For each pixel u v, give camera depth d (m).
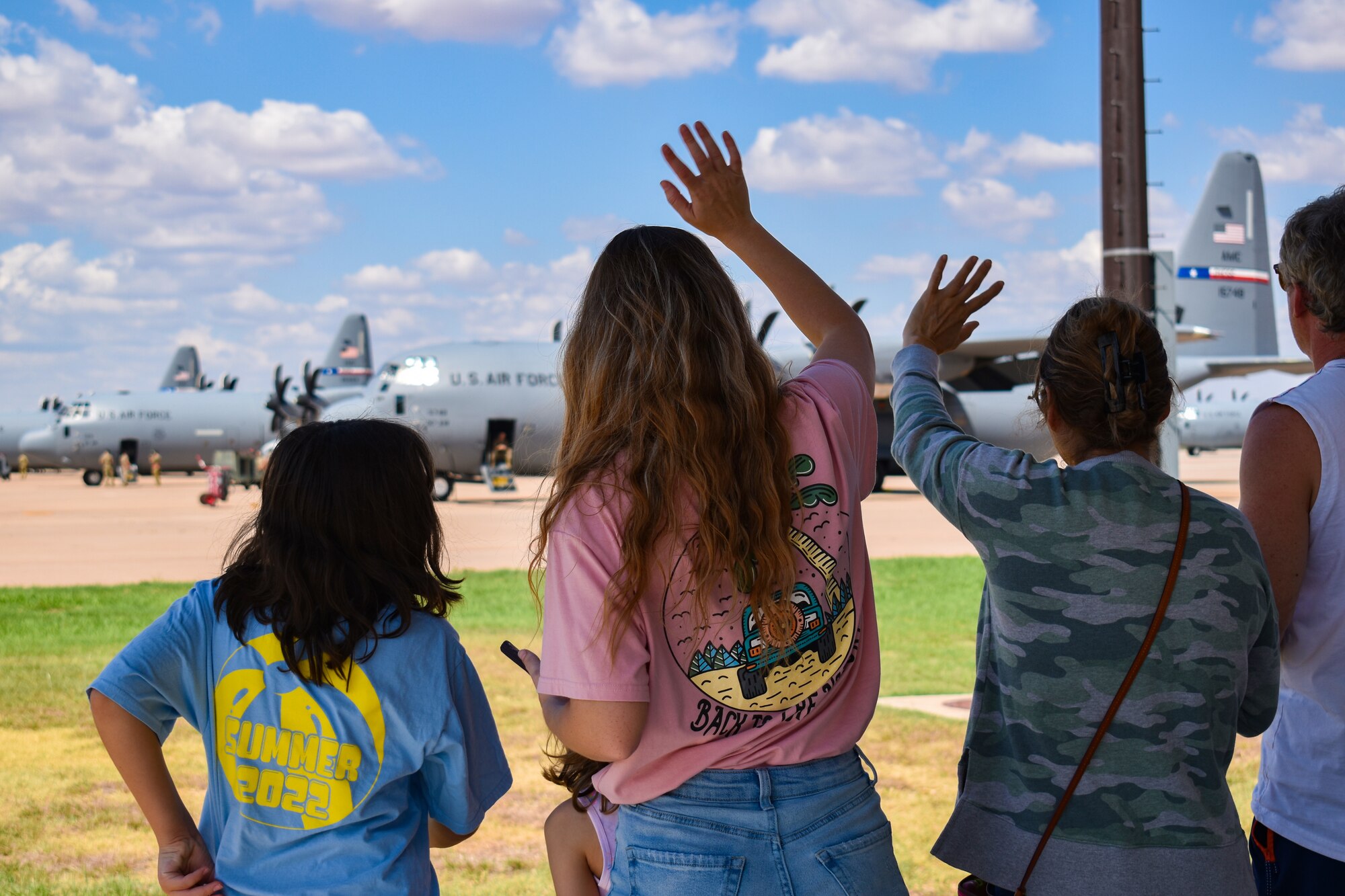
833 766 1.64
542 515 1.55
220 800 1.82
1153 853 1.68
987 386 33.19
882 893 1.63
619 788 1.61
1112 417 1.72
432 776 1.89
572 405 1.60
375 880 1.78
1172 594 1.66
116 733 1.72
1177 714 1.67
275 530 1.80
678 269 1.57
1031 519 1.70
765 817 1.57
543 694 1.52
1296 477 1.86
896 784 4.91
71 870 4.00
